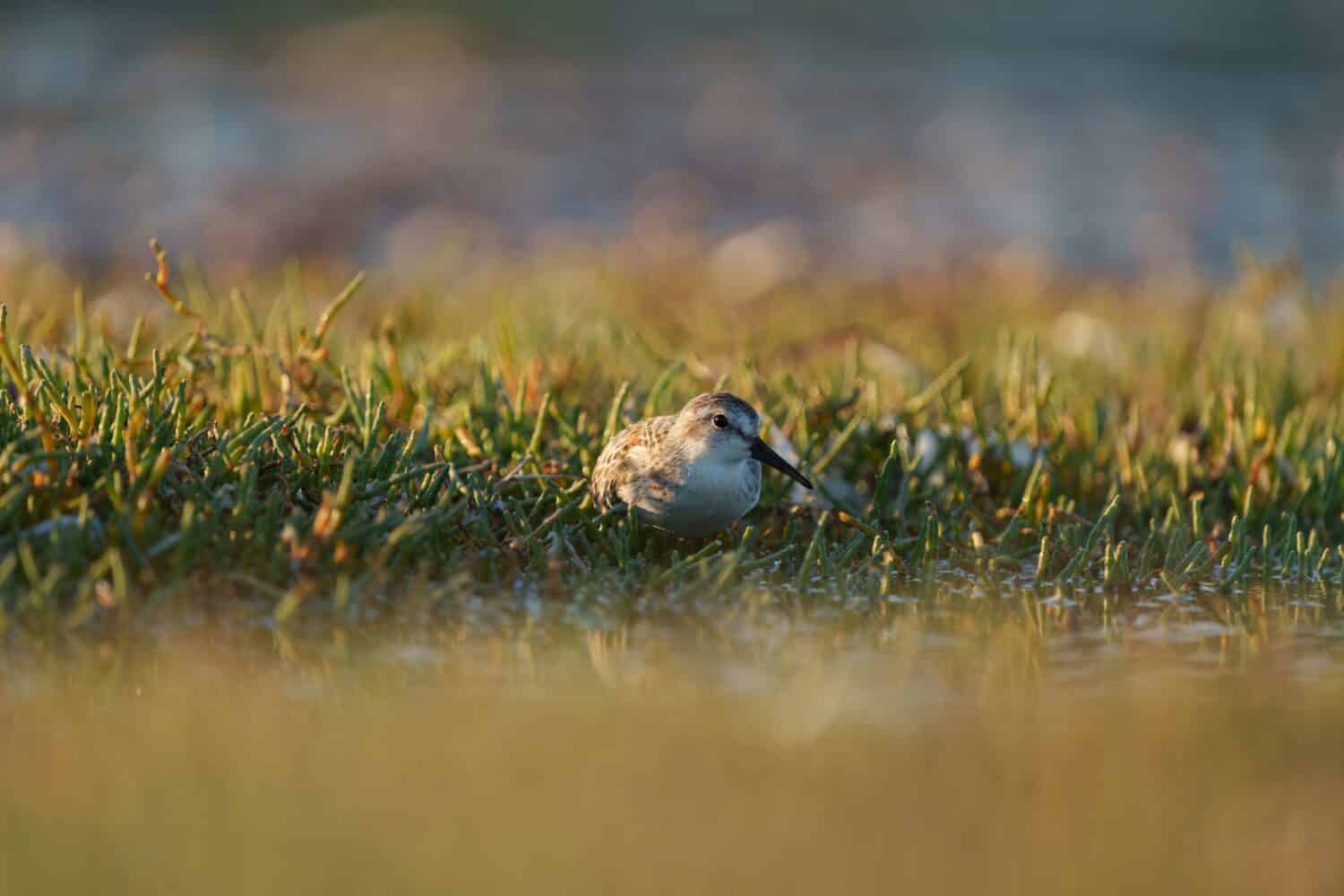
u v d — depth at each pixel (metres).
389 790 12.52
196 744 13.32
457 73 71.75
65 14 78.12
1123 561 19.33
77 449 17.09
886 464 20.16
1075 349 31.50
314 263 41.62
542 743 13.60
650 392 24.77
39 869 10.98
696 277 40.97
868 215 52.00
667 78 73.44
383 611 16.48
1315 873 11.34
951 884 11.15
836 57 80.31
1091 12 89.88
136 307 31.56
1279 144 62.72
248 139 57.66
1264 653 16.64
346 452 18.84
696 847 11.62
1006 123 66.56
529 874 11.17
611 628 16.81
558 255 43.75
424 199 51.06
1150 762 13.40
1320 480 21.81
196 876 10.95
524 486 19.44
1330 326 33.03
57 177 50.72
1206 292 39.06
